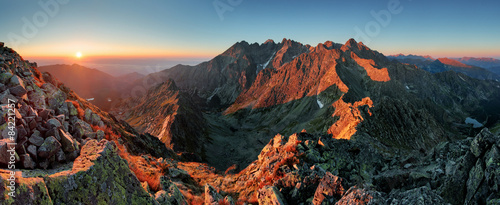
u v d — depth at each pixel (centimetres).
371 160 2667
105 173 1145
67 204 930
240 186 2577
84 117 2652
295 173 1980
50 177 940
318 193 1572
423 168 2328
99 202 1039
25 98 1695
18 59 2747
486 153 1703
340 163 2520
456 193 1731
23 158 1181
